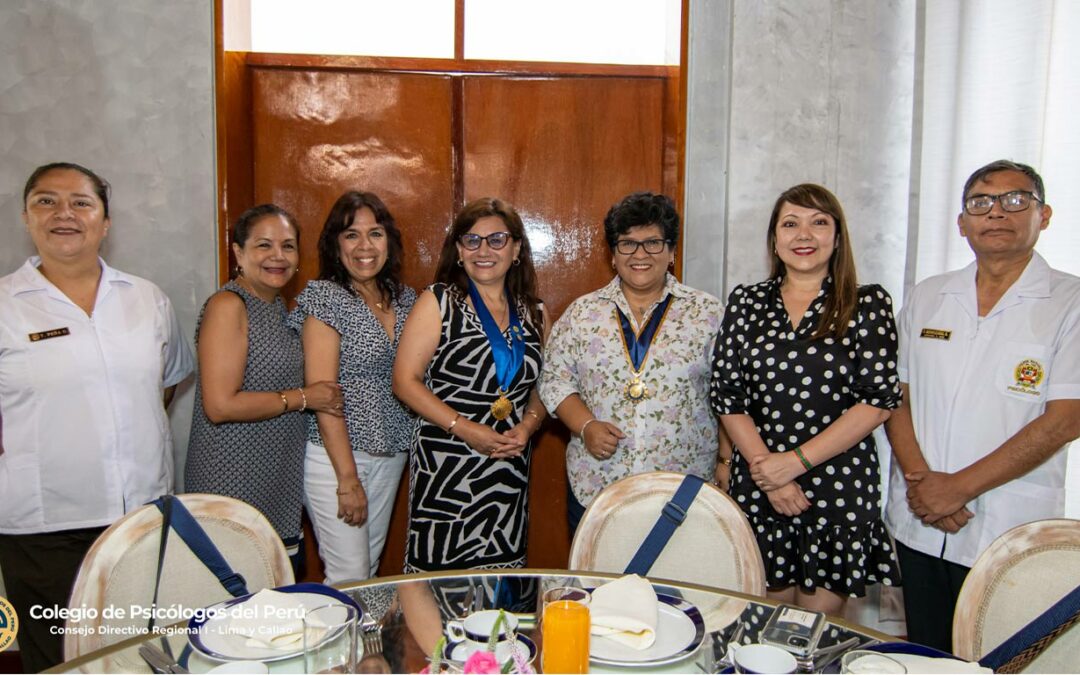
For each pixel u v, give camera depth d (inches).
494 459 83.2
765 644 47.4
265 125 107.7
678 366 81.0
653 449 80.6
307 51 109.9
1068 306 72.1
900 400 71.9
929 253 100.7
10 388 77.0
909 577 80.7
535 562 114.9
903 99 104.7
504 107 110.2
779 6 102.5
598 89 110.9
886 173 105.3
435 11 110.9
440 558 83.1
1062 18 91.2
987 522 75.1
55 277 79.6
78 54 97.0
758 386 75.5
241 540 62.8
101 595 57.4
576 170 111.3
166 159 98.7
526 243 89.4
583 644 40.5
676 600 53.5
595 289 112.7
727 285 104.8
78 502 79.0
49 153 97.7
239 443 81.2
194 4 97.3
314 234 109.2
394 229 90.2
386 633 49.1
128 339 81.4
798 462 71.7
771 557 75.0
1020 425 73.1
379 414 87.7
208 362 79.0
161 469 84.1
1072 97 91.2
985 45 96.0
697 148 105.4
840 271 73.9
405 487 112.7
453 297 84.6
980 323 76.5
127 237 99.2
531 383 86.6
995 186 73.3
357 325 85.8
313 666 41.6
